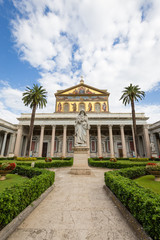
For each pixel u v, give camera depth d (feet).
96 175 31.81
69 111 126.93
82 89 134.92
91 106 127.95
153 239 7.93
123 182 14.79
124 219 11.50
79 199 16.15
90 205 14.39
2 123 106.93
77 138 34.22
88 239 8.85
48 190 18.52
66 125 113.80
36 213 12.49
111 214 12.39
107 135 131.54
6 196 9.72
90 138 129.39
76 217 11.78
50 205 14.34
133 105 90.33
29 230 9.80
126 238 8.98
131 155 124.88
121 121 114.01
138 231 9.18
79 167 32.40
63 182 24.54
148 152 104.73
